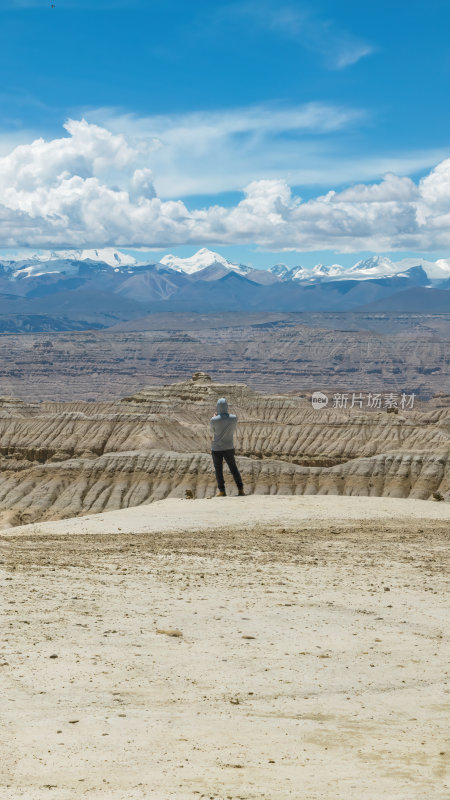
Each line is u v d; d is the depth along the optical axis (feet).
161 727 54.13
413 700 62.44
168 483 652.89
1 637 70.74
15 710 55.57
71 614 79.87
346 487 634.02
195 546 137.49
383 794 44.62
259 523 182.91
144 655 68.80
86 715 55.42
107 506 638.53
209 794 44.29
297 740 53.06
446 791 45.24
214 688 62.34
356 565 119.85
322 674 67.10
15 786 45.01
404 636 80.02
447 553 134.92
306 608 88.94
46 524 188.96
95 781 45.85
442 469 636.48
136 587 94.73
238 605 88.38
